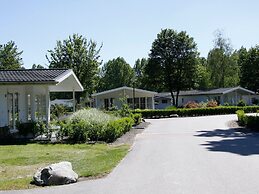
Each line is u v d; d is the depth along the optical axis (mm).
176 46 64062
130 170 9914
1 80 18453
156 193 7336
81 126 17625
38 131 18656
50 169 8727
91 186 8195
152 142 16516
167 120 35125
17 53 57219
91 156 12789
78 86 24984
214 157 11633
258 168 9641
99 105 51438
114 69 97062
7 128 18750
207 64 78688
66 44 43094
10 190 8086
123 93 51062
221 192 7215
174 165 10398
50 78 18641
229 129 23016
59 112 36250
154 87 68125
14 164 11727
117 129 18188
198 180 8344
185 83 63844
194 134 20031
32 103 20547
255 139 16922
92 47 43281
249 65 70750
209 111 45125
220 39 75000
